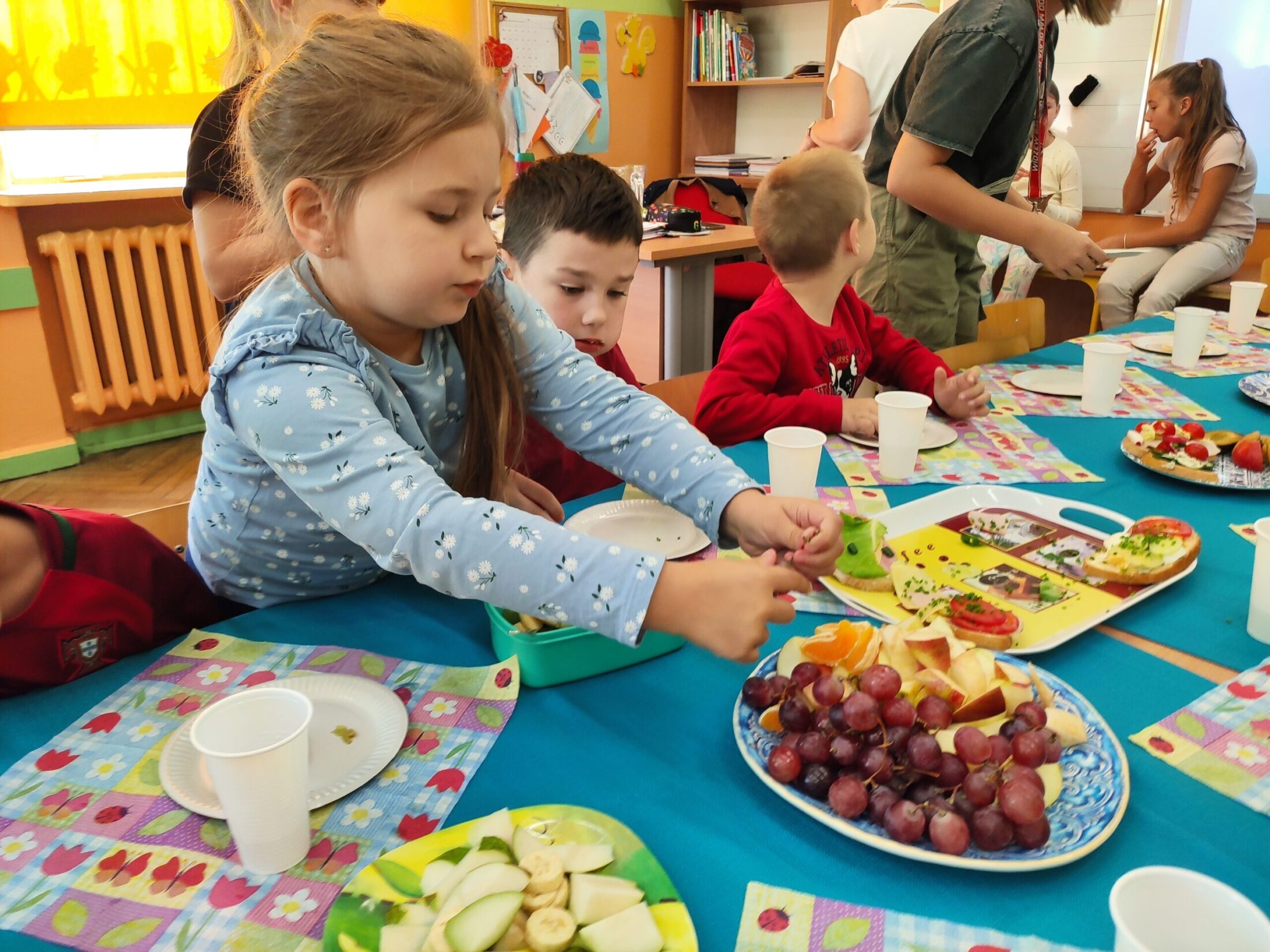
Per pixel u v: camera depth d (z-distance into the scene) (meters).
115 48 2.88
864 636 0.71
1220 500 1.17
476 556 0.72
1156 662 0.80
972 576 0.94
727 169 4.66
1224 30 3.68
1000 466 1.29
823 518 0.85
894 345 1.79
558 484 1.51
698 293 3.23
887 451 1.24
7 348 2.89
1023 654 0.80
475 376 0.99
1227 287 3.61
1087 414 1.52
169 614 0.94
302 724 0.57
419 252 0.75
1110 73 3.92
